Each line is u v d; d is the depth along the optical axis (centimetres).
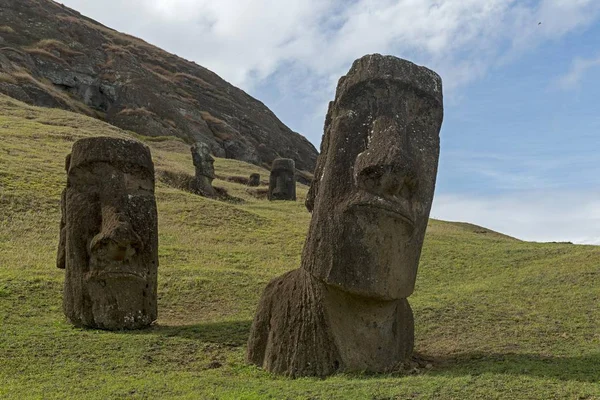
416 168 767
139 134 5394
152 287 1124
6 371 807
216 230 2141
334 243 763
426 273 1639
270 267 1706
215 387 708
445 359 848
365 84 799
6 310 1116
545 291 1308
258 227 2256
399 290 759
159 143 5053
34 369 823
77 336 991
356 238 750
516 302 1239
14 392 709
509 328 1034
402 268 761
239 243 2017
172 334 1043
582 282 1341
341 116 808
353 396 623
